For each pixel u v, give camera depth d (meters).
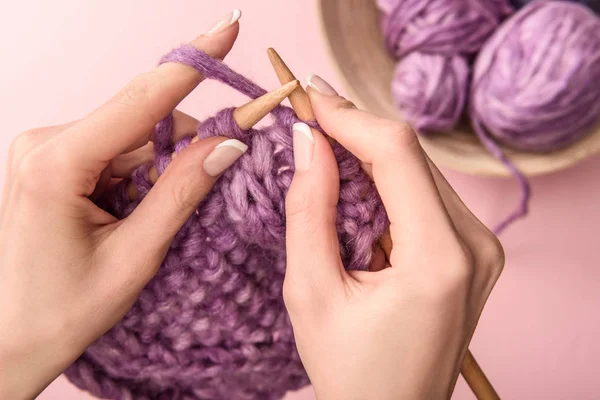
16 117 0.58
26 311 0.34
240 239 0.36
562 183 0.58
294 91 0.35
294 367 0.41
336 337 0.32
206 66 0.34
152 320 0.38
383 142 0.32
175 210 0.34
